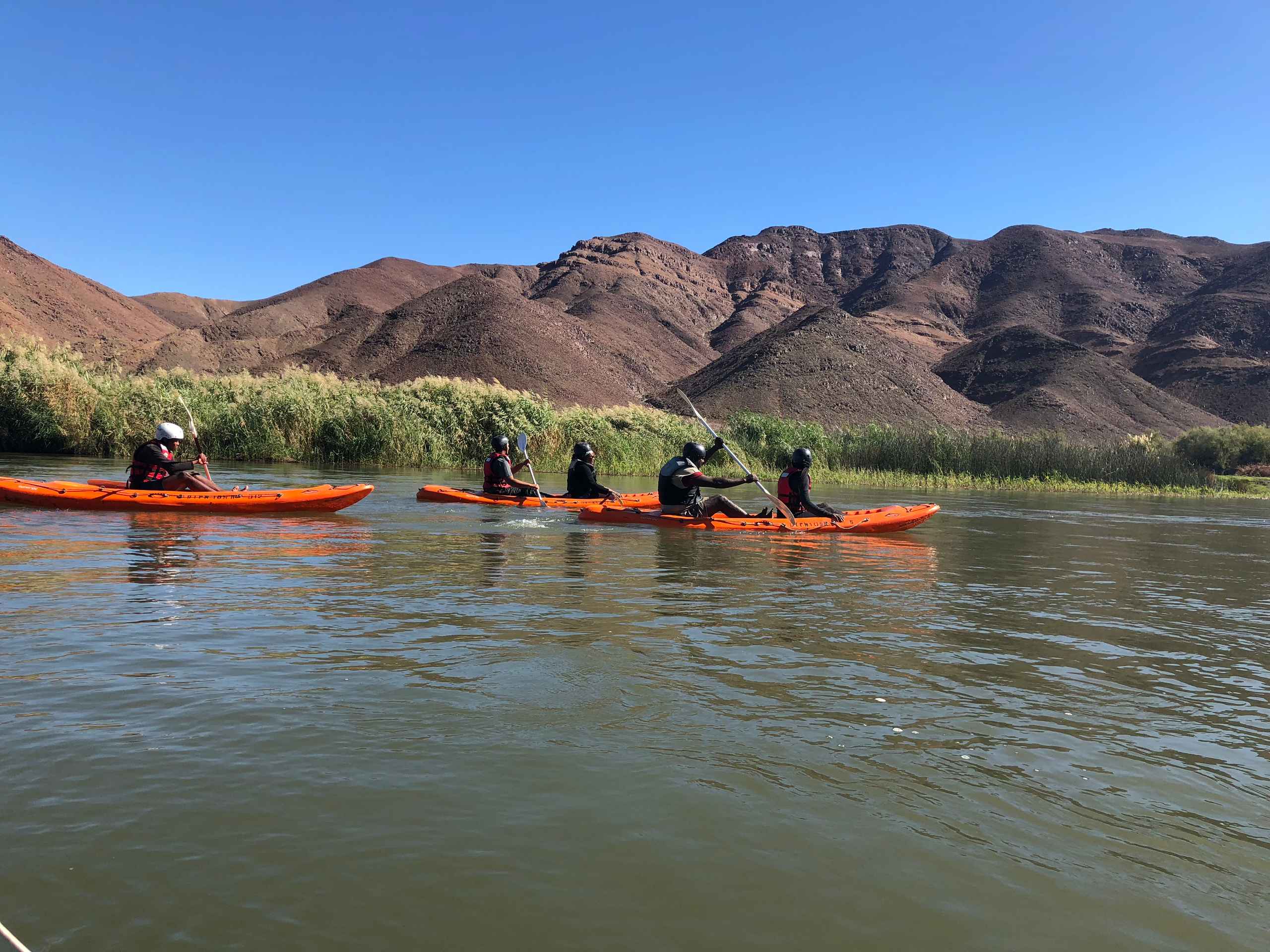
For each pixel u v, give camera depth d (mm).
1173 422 71125
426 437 24438
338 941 1938
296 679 3768
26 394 23125
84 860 2248
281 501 10375
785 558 7969
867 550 8781
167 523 9219
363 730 3180
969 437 28625
